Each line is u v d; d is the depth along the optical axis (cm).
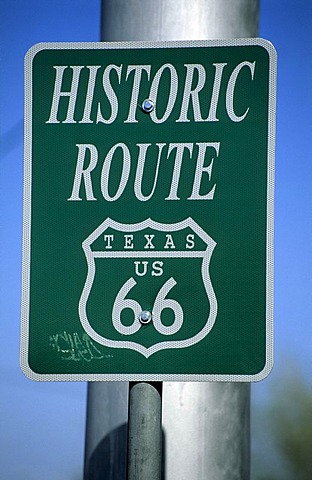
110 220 316
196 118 317
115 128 319
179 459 417
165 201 315
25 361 315
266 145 315
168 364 312
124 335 313
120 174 317
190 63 319
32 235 318
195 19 425
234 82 318
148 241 314
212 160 315
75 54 322
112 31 434
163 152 317
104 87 320
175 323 312
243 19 436
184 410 418
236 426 429
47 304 316
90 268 316
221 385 424
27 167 319
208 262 313
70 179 318
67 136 320
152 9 425
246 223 313
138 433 309
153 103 318
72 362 314
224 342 311
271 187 313
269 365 309
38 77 322
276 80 317
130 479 307
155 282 314
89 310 315
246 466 436
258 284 311
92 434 444
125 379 312
